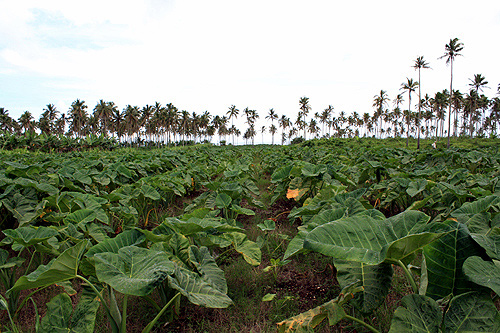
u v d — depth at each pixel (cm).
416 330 155
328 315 203
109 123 8925
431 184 512
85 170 759
